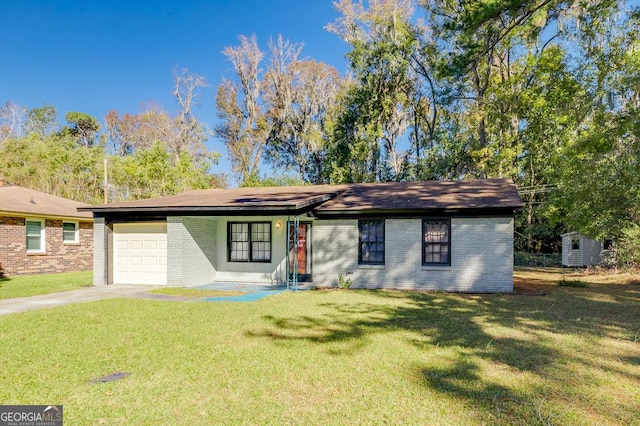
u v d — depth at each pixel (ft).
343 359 17.52
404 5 94.38
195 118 142.00
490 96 87.71
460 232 39.11
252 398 13.42
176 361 17.16
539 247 84.02
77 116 155.94
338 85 122.11
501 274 37.88
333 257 42.73
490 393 13.79
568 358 17.48
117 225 45.96
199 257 44.62
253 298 34.58
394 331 22.56
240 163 130.31
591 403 12.98
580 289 40.01
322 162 120.57
